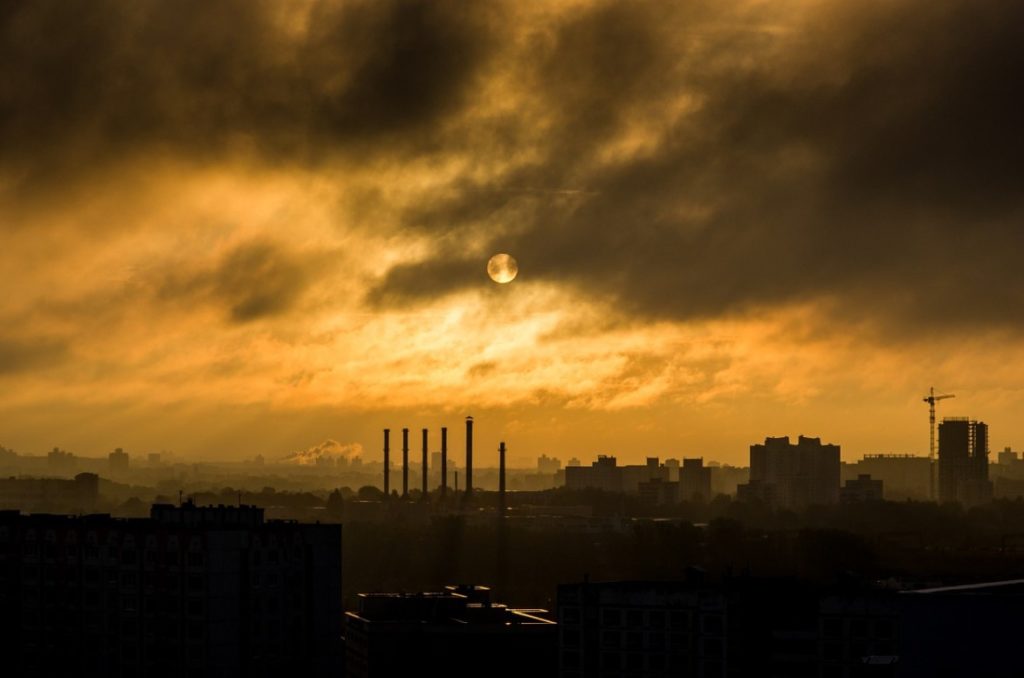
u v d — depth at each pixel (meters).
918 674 179.62
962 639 178.12
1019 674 175.88
